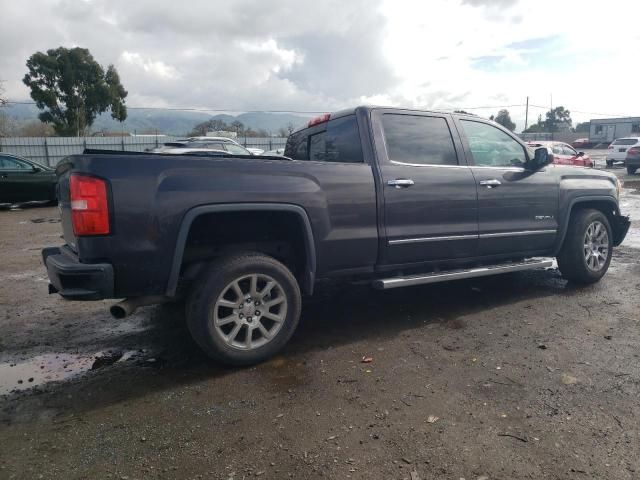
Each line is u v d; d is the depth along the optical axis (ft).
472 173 15.06
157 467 7.97
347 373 11.27
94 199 9.90
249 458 8.14
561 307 15.69
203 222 12.14
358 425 9.05
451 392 10.20
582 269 17.81
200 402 10.07
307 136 16.49
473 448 8.24
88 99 130.31
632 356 11.80
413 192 13.74
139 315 16.01
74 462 8.14
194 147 51.55
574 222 17.80
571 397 9.87
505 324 14.26
